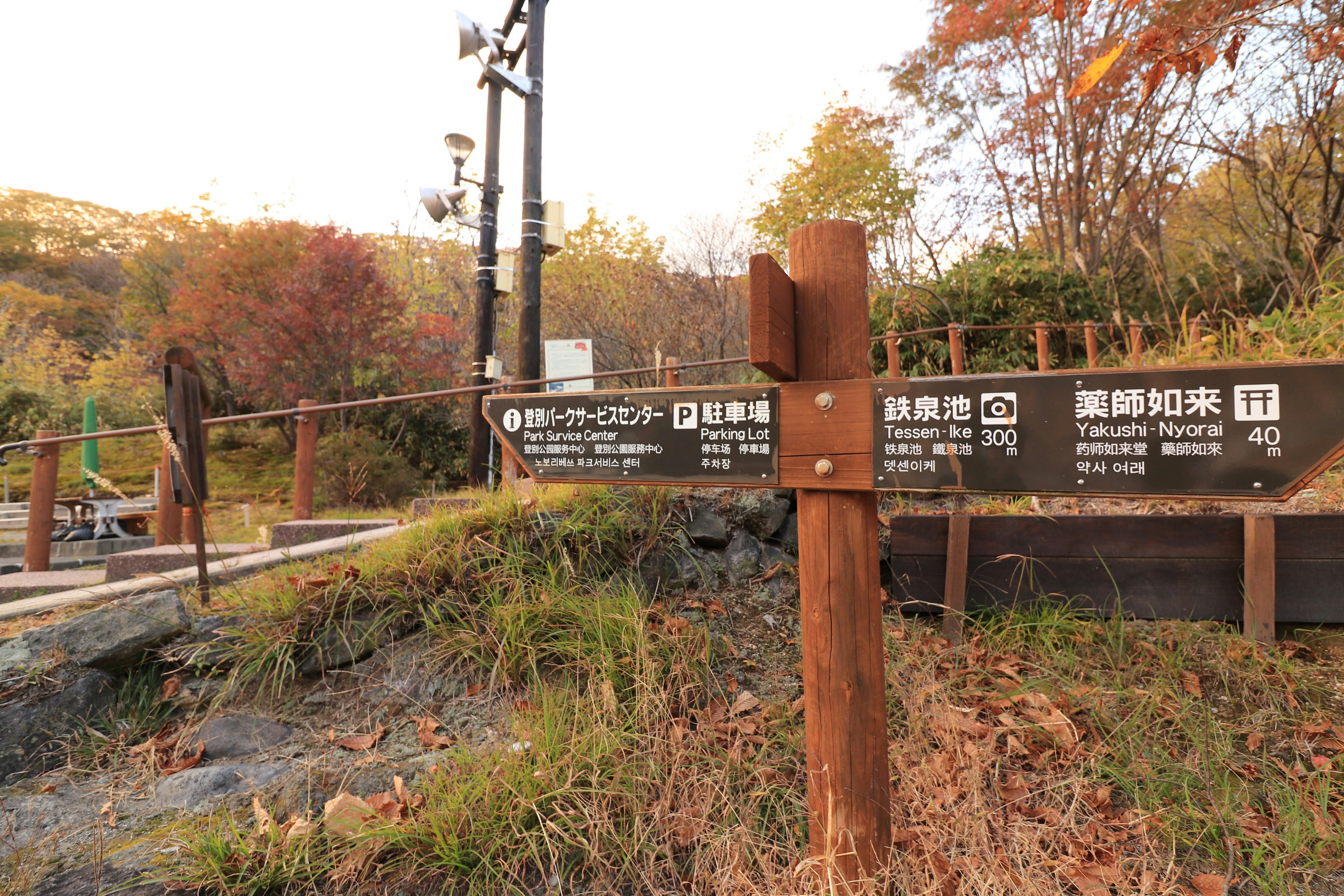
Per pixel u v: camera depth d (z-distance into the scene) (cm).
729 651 302
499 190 691
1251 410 135
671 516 353
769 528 362
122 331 2270
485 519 332
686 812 214
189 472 326
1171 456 142
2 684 265
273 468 1210
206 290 1396
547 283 1368
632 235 1445
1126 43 260
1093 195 858
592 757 227
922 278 774
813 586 180
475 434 675
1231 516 296
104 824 223
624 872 202
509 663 279
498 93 686
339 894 196
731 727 256
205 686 288
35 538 448
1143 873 189
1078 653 293
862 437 171
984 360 626
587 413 211
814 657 180
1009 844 203
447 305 1547
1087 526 312
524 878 200
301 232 1382
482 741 254
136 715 277
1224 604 295
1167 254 923
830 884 172
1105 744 241
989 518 324
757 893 186
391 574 311
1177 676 273
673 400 197
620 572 333
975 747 233
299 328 1119
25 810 229
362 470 922
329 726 271
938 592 329
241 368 1214
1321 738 239
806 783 216
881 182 1011
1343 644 281
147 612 294
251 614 300
